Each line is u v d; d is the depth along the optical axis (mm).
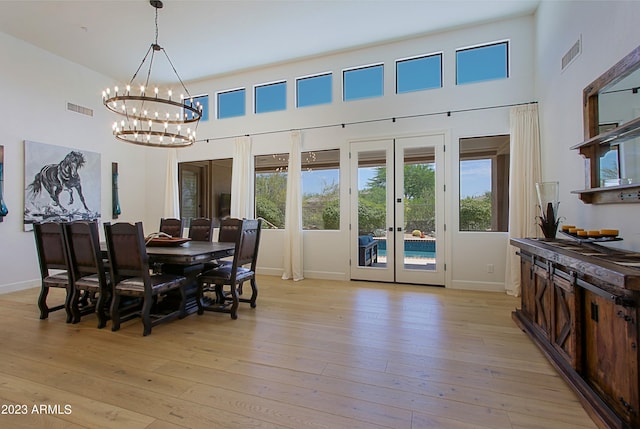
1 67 4547
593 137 2572
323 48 5145
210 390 2014
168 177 6480
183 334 2961
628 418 1522
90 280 3246
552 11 3721
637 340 1477
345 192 5309
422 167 4906
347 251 5305
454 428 1653
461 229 4723
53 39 4770
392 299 4121
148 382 2107
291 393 1980
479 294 4363
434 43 4793
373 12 4211
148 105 6645
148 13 4160
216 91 6230
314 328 3102
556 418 1730
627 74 2307
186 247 3709
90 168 5719
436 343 2730
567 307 2131
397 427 1664
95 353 2549
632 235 2316
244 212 5848
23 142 4785
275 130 5762
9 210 4617
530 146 4211
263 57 5422
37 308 3789
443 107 4766
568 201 3359
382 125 5098
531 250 2688
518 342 2738
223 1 3930
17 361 2404
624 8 2379
